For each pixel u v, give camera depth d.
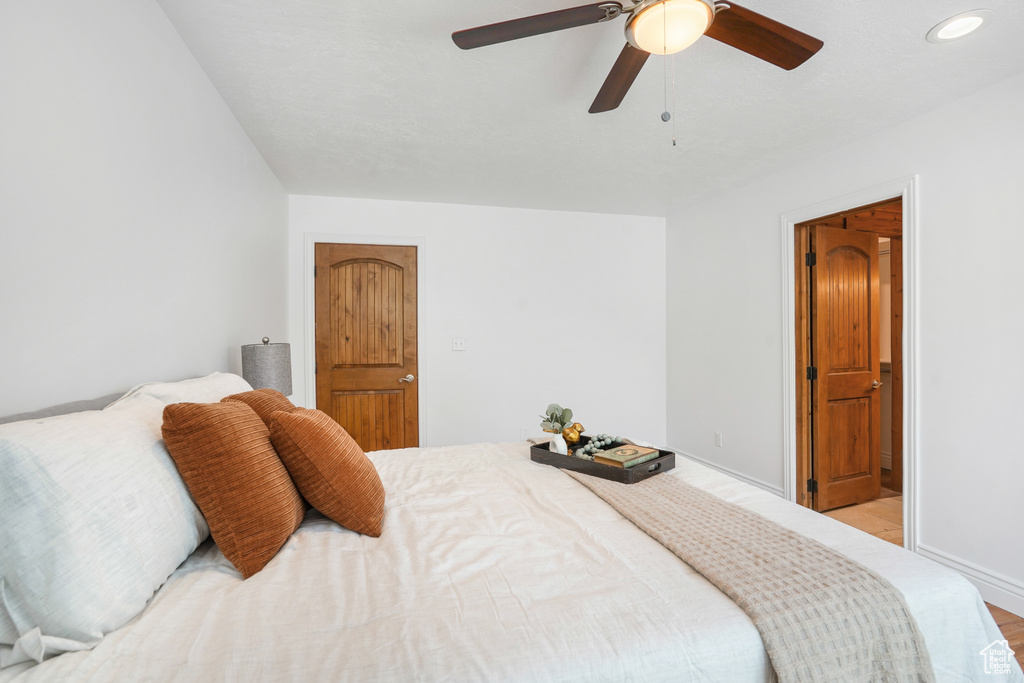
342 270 3.86
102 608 0.81
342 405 3.87
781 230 3.30
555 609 0.94
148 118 1.53
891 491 3.69
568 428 2.23
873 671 0.92
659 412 4.66
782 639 0.89
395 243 3.94
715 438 3.96
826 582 1.02
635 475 1.74
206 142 2.03
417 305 4.00
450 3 1.61
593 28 1.73
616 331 4.52
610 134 2.69
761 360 3.49
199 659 0.77
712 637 0.88
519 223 4.25
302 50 1.86
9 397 0.99
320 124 2.52
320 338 3.81
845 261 3.34
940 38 1.79
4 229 0.97
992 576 2.12
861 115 2.44
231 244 2.36
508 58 1.93
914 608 1.00
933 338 2.36
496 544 1.23
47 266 1.09
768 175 3.40
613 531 1.31
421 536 1.28
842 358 3.34
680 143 2.81
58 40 1.11
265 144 2.76
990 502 2.14
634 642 0.85
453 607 0.94
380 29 1.74
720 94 2.22
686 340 4.35
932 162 2.37
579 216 4.41
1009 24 1.71
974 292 2.20
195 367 1.92
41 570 0.77
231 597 0.96
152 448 1.05
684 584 1.04
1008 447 2.08
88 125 1.23
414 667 0.77
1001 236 2.10
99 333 1.28
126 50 1.41
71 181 1.17
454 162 3.11
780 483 3.33
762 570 1.06
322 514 1.45
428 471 1.93
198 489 1.09
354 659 0.78
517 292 4.24
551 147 2.87
